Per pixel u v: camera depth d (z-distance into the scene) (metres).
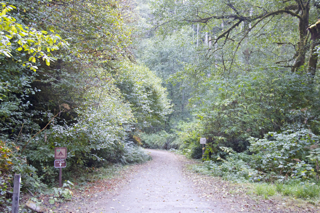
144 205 5.83
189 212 5.26
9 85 5.86
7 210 4.61
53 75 7.87
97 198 6.41
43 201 5.62
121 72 11.25
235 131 12.72
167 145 30.53
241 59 18.36
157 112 18.17
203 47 15.06
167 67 33.44
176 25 13.68
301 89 10.73
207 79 14.87
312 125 10.45
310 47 11.92
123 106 10.72
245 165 9.75
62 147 6.95
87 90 8.46
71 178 8.52
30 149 7.19
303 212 4.94
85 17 7.48
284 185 6.89
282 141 8.45
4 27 3.68
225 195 6.70
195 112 14.33
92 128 7.73
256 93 11.91
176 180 9.34
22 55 5.57
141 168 12.80
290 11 13.18
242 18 13.67
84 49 7.58
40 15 6.46
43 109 8.66
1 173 5.08
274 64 12.61
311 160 7.82
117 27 8.12
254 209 5.32
